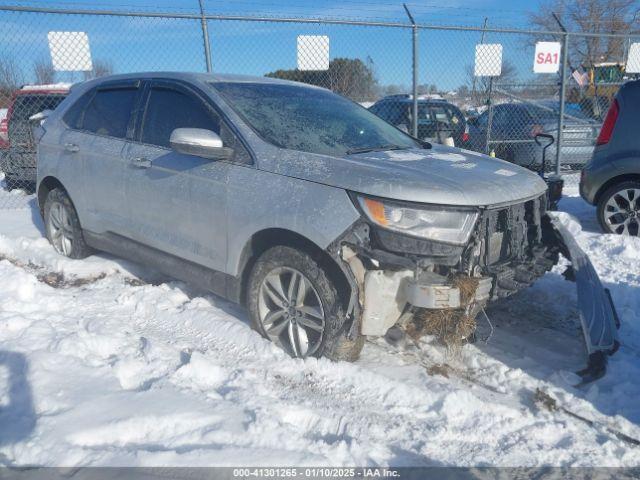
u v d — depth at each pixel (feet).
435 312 11.05
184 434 8.77
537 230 12.65
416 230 10.28
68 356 10.88
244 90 13.91
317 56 26.61
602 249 21.06
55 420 8.75
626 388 10.96
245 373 10.78
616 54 40.83
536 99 34.30
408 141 14.96
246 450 8.43
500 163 13.33
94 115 16.71
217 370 10.72
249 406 9.62
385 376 11.02
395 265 10.67
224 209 12.30
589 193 23.45
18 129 29.09
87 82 17.84
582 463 8.84
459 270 10.77
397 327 11.66
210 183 12.62
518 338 13.43
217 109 13.08
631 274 18.28
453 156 13.38
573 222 23.93
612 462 8.89
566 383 11.12
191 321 13.28
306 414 9.70
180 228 13.56
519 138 33.94
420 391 10.42
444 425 9.65
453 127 34.47
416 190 10.36
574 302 15.43
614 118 22.43
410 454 8.86
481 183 11.22
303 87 15.65
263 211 11.53
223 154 12.30
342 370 11.02
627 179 22.71
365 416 9.82
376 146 13.52
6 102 29.37
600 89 35.17
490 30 28.71
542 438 9.44
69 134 17.17
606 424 9.89
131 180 14.66
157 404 9.38
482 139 35.14
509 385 11.09
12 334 11.87
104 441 8.54
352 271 10.68
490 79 30.96
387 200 10.34
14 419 8.90
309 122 13.58
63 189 17.79
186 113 13.82
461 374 11.51
